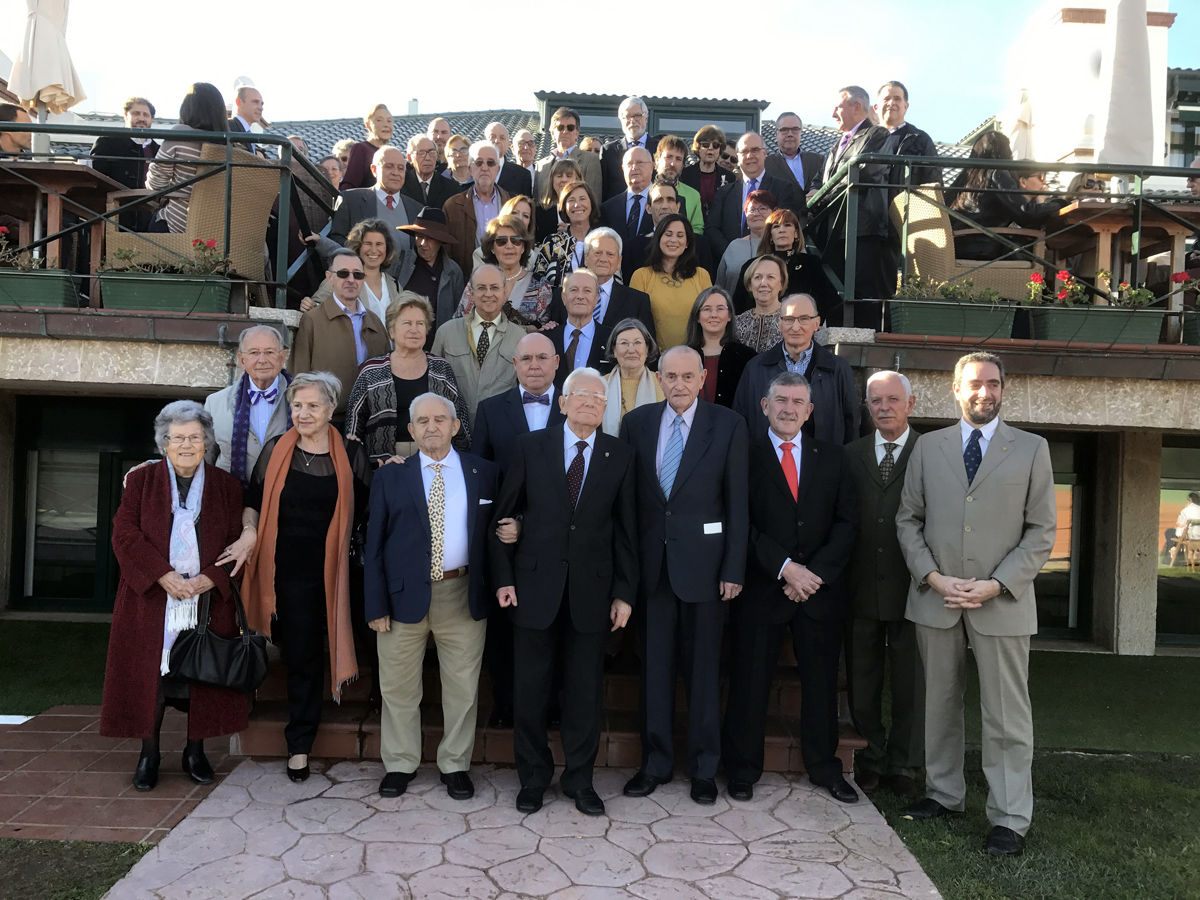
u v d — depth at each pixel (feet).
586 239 16.33
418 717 13.50
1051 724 18.10
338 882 10.61
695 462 13.23
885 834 12.23
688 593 13.01
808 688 13.57
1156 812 13.61
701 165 22.62
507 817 12.41
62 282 16.02
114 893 10.28
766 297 15.80
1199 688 20.79
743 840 11.93
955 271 17.65
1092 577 25.45
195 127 16.63
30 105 23.34
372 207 19.95
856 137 20.67
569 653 12.95
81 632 23.03
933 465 12.76
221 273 16.08
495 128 24.04
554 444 13.04
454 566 13.08
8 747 15.11
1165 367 16.33
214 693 13.16
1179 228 18.49
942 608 12.59
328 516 13.52
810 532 13.37
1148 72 19.99
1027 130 24.63
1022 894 10.86
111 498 25.55
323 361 15.51
